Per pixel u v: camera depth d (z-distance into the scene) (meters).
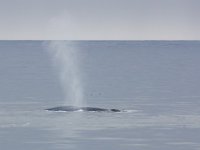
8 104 142.50
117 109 131.50
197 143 96.69
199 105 141.25
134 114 125.94
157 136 102.19
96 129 108.06
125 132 105.31
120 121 116.50
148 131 106.44
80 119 118.50
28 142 97.50
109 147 93.94
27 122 115.50
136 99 154.12
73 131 106.25
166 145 95.25
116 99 154.25
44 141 98.12
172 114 125.94
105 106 140.12
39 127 110.12
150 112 128.88
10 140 99.12
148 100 151.62
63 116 122.25
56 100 151.75
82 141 98.06
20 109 133.00
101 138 100.44
